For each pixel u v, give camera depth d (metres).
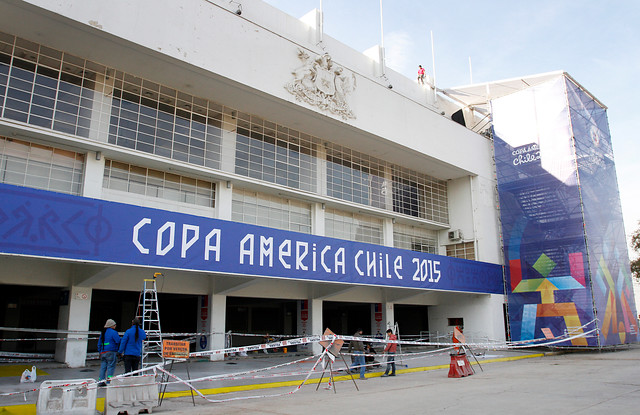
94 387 8.84
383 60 26.23
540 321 25.83
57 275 16.28
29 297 22.47
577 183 25.33
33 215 12.22
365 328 33.91
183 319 25.30
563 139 26.16
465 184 29.84
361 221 25.84
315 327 22.91
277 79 19.30
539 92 27.45
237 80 17.94
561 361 19.11
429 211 29.19
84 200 13.23
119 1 15.29
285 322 30.62
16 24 14.49
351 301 25.08
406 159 26.62
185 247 15.20
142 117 17.77
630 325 26.41
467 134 29.09
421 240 29.34
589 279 24.33
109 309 24.45
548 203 26.38
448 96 31.03
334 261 19.94
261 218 21.34
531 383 11.96
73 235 12.84
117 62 16.67
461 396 9.90
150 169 18.23
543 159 26.83
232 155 20.14
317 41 23.12
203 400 10.30
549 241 26.09
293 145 22.58
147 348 13.71
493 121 29.28
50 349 22.36
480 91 30.14
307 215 23.25
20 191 12.10
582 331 24.08
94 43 15.48
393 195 27.16
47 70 15.81
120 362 16.64
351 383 12.94
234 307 28.62
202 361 18.78
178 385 12.33
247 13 20.59
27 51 15.46
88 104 16.53
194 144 19.05
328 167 24.03
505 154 28.53
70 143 15.87
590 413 7.62
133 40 15.39
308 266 18.86
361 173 25.66
